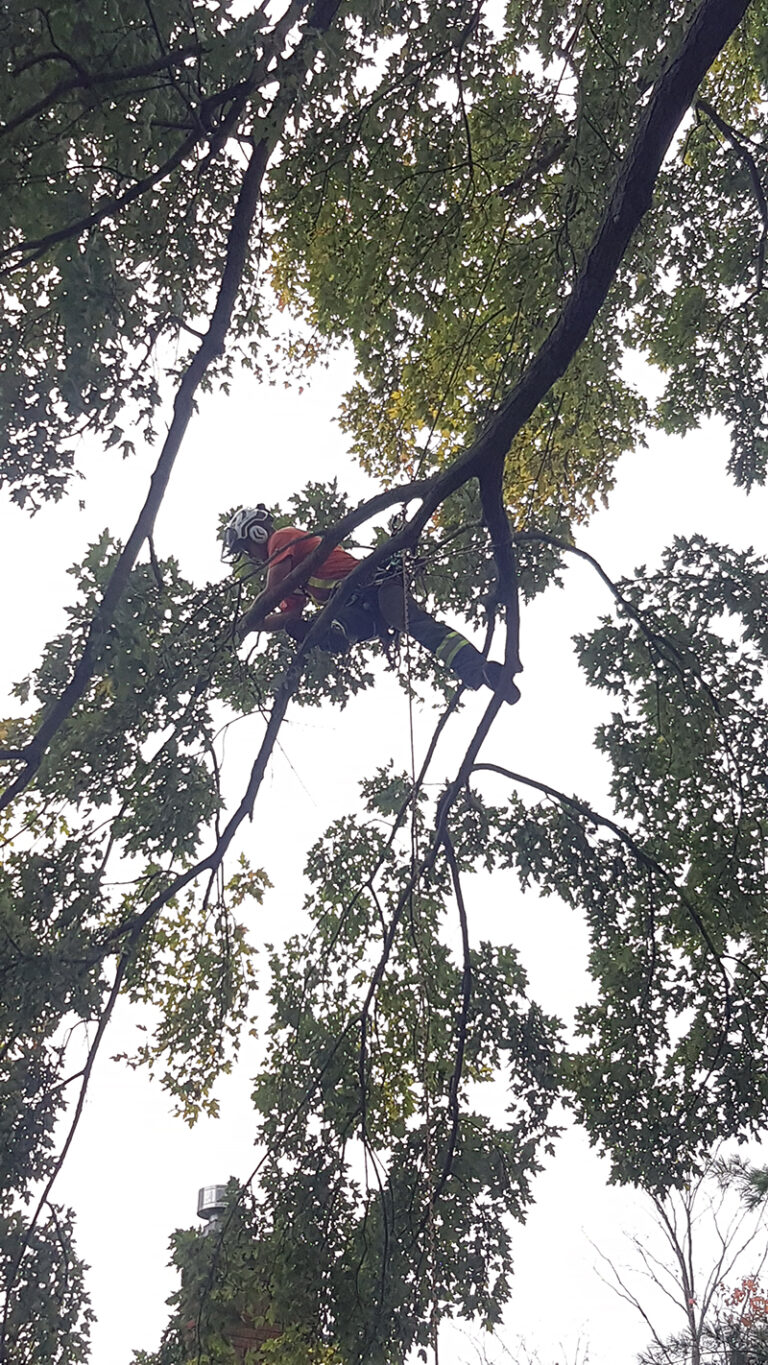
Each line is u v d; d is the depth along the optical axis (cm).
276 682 534
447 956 588
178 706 469
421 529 451
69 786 464
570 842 592
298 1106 548
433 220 619
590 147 527
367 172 590
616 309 714
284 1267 492
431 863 552
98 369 361
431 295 646
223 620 504
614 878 596
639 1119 569
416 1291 492
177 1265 492
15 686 436
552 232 611
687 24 448
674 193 732
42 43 323
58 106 341
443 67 532
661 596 608
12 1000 433
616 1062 580
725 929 594
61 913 455
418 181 607
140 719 466
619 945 600
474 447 437
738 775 604
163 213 434
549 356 417
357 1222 515
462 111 585
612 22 532
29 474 407
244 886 579
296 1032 575
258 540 541
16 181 338
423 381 694
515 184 623
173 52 340
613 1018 589
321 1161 529
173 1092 561
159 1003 568
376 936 593
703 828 607
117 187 397
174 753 475
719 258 740
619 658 616
